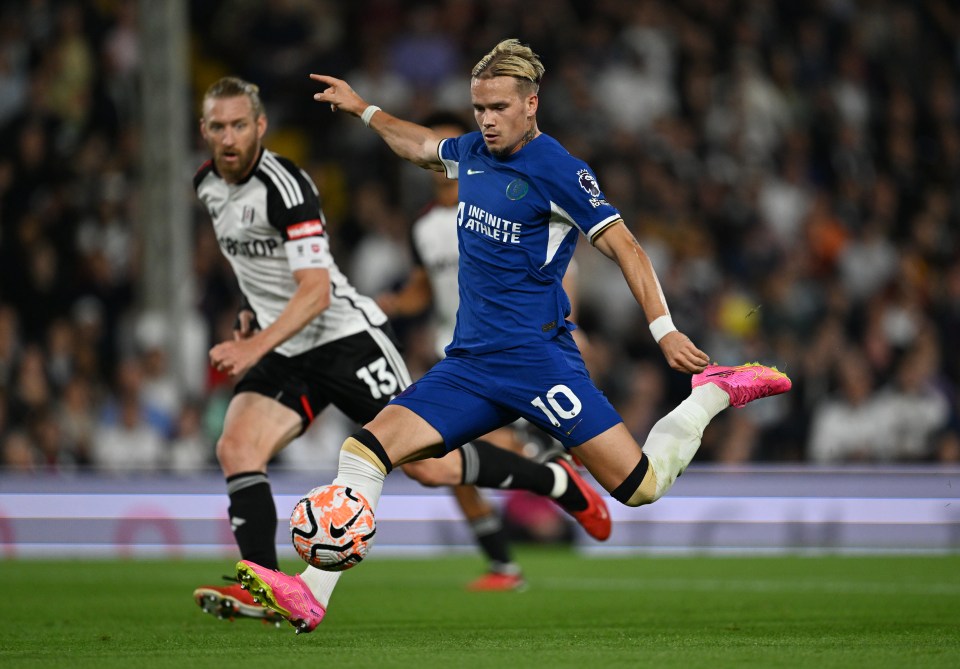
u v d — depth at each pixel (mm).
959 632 18578
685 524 37094
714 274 51344
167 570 31906
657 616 21734
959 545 36719
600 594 26172
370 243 51062
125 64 53062
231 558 35688
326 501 16016
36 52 52719
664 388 48000
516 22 57594
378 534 36781
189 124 54875
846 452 45312
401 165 53594
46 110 51406
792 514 36875
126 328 47094
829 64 61562
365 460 16234
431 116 26016
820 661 14883
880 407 45625
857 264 54688
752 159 56344
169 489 36156
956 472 36812
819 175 58594
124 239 49125
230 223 20703
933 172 61188
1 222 49594
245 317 21391
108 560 34906
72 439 40531
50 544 35906
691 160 55250
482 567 33125
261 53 56469
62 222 49094
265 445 20375
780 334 49656
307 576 17422
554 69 56594
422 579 29844
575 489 23281
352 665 14617
